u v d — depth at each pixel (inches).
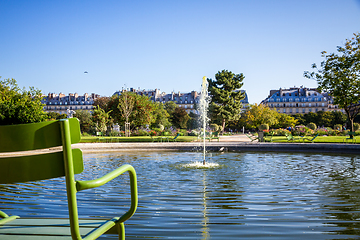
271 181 285.4
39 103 941.2
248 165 413.7
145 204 196.4
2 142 61.8
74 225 62.3
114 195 224.1
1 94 1004.6
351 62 830.5
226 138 1216.8
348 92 849.5
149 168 385.7
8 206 194.2
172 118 3137.3
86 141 949.8
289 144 669.9
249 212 177.0
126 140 997.8
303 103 3900.1
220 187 256.8
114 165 423.2
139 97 1770.4
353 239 132.3
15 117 863.1
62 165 63.9
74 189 62.6
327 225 152.1
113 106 1793.8
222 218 164.6
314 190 241.8
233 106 2004.2
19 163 64.7
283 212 176.7
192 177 312.0
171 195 225.0
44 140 62.4
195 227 149.5
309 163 434.9
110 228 88.6
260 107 2426.2
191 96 4313.5
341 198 212.8
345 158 505.0
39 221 88.0
